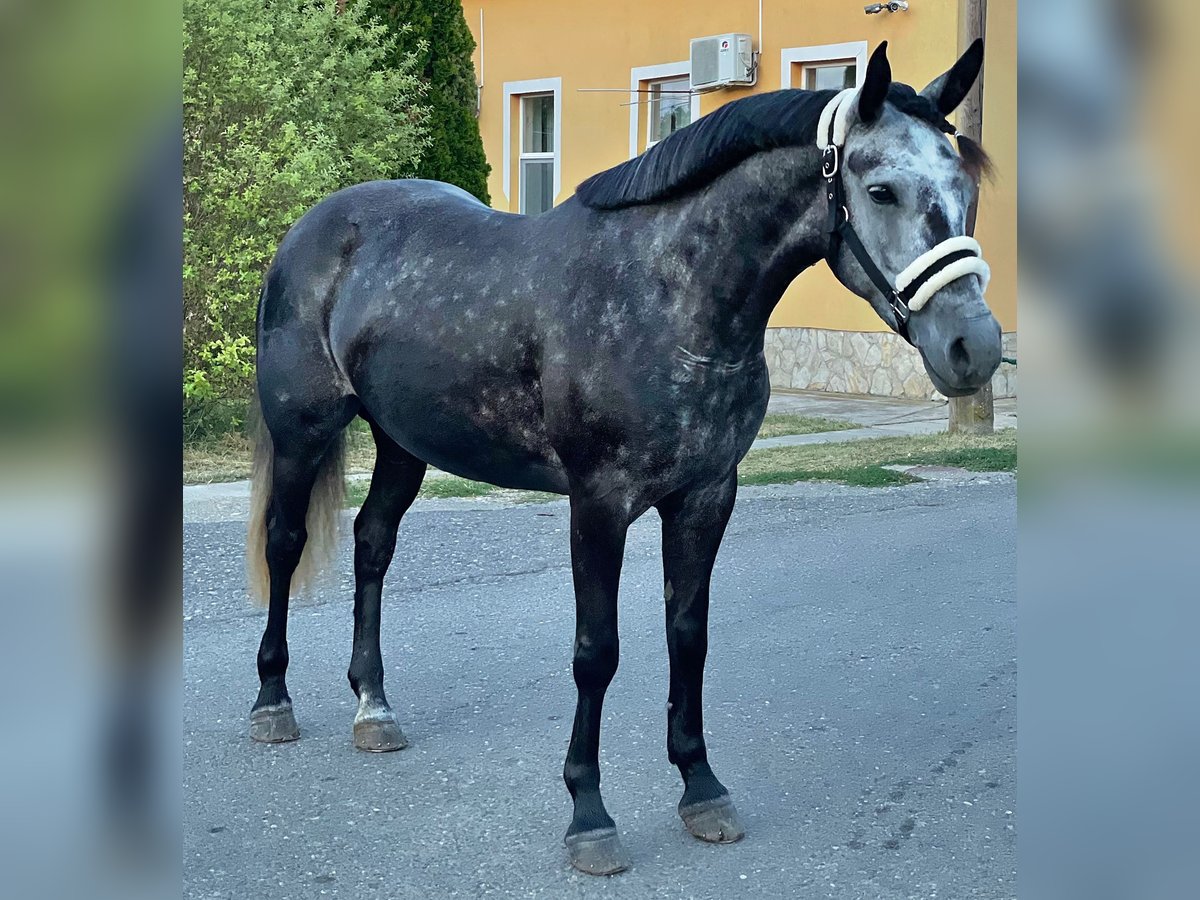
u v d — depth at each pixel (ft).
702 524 9.65
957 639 15.53
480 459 10.32
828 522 22.22
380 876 9.34
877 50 7.81
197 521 21.52
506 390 9.84
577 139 45.37
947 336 7.65
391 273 10.88
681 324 8.90
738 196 8.78
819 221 8.54
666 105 42.75
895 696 13.48
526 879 9.29
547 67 45.91
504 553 19.93
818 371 40.24
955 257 7.70
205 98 29.32
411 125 32.76
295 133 28.89
